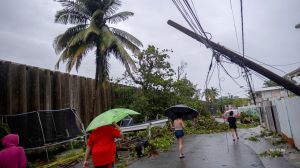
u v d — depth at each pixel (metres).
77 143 17.61
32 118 14.37
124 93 28.05
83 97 22.14
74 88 20.86
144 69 27.98
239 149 14.91
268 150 13.62
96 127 6.80
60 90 19.06
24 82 16.00
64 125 15.89
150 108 26.59
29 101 16.53
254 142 17.31
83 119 21.89
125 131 19.67
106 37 22.59
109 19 24.55
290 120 14.08
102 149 6.89
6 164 5.75
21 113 15.63
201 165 11.22
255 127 30.72
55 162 13.09
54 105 18.67
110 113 7.32
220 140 20.00
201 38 10.30
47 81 17.91
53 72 18.88
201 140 20.77
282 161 10.87
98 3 23.81
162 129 23.22
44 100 17.62
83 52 23.48
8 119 14.28
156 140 18.67
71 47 23.00
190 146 17.55
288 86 9.34
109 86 27.03
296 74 22.30
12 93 15.30
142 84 27.94
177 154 14.50
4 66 15.05
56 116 15.58
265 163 10.78
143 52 28.33
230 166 10.72
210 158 12.71
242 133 24.39
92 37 24.00
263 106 26.48
